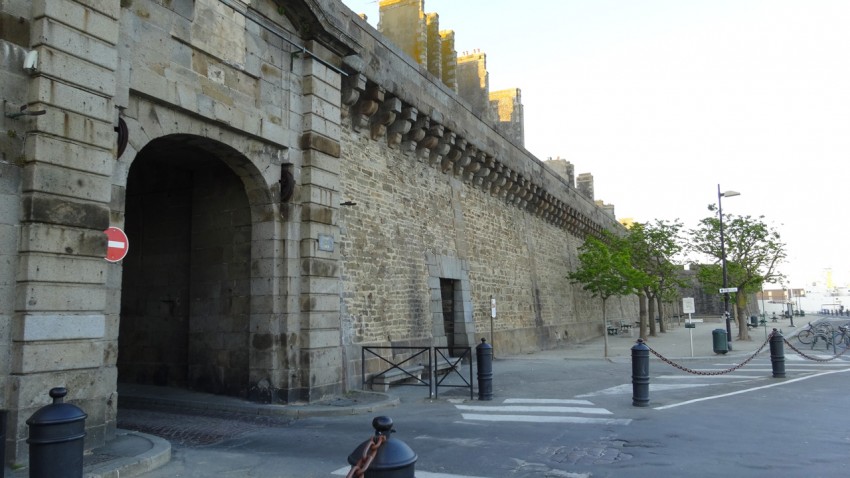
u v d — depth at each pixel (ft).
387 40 47.60
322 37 38.63
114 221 25.25
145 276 43.27
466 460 22.13
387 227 49.24
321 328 36.45
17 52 21.71
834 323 157.17
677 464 21.03
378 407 34.19
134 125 26.99
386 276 47.93
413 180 54.49
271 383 34.68
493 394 39.68
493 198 73.46
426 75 53.67
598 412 32.12
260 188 35.60
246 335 37.09
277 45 36.27
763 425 27.86
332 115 39.42
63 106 22.39
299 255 36.55
